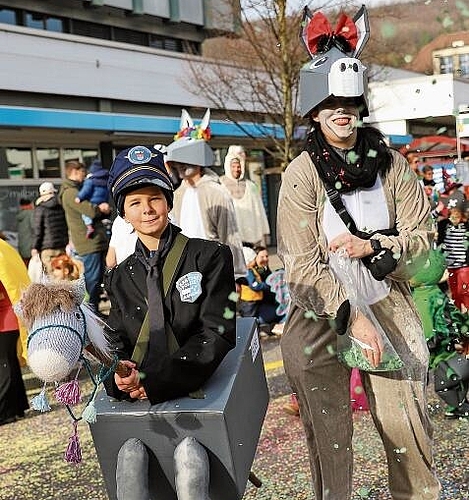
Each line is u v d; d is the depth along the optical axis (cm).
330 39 276
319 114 271
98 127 1423
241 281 756
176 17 1802
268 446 429
